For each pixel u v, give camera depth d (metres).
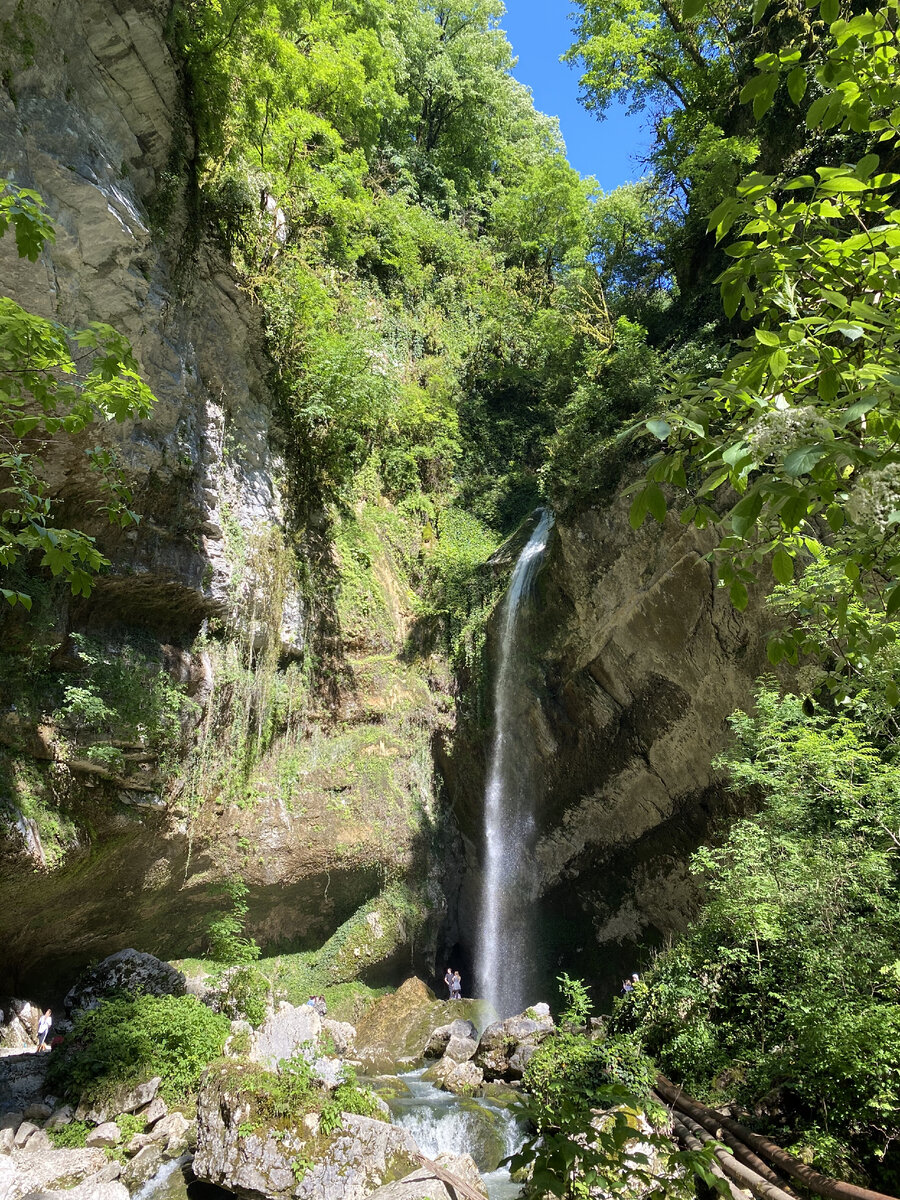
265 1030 11.39
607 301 23.61
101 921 13.82
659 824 17.55
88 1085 9.57
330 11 22.41
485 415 27.06
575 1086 8.79
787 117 17.34
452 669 20.94
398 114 30.70
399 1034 15.66
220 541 15.02
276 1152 7.91
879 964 7.72
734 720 11.03
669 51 21.91
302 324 18.33
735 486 3.16
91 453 5.61
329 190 20.83
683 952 10.38
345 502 20.45
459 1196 7.53
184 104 13.05
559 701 18.92
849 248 3.54
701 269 21.50
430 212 30.98
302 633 17.86
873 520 2.73
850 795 8.71
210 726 14.86
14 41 9.81
